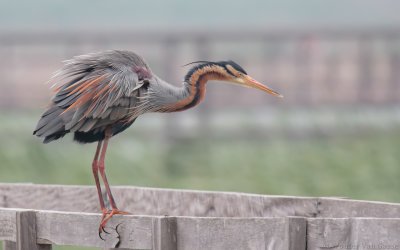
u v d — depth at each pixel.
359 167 16.23
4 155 17.80
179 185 16.39
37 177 17.20
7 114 23.44
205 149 19.25
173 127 20.56
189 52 26.81
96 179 8.36
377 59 24.48
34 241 7.32
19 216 7.24
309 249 6.22
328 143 18.84
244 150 18.83
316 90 26.34
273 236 6.26
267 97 28.33
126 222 6.87
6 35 24.22
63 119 8.00
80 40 23.42
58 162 17.89
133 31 23.47
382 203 7.43
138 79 8.36
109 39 23.12
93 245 7.06
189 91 8.80
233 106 28.44
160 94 8.57
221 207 8.36
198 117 21.33
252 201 8.15
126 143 20.59
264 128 20.81
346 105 22.80
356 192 15.40
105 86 8.12
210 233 6.50
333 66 26.45
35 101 29.61
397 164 16.28
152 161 18.09
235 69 8.99
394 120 19.95
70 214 7.17
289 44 36.25
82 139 8.54
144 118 26.48
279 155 17.48
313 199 7.86
